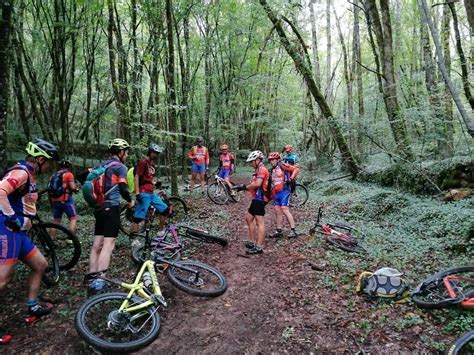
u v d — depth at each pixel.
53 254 4.97
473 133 5.29
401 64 16.75
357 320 3.87
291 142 22.61
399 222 7.46
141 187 6.40
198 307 4.31
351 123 11.03
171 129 9.34
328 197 10.91
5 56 5.49
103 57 13.36
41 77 12.50
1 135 5.53
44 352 3.43
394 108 10.18
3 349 3.47
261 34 18.33
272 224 8.25
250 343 3.62
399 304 4.10
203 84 19.00
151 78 10.88
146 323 3.85
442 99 10.26
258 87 20.05
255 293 4.67
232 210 9.75
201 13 14.91
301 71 12.55
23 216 3.69
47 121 9.56
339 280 4.88
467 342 3.05
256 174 6.05
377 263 5.36
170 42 9.05
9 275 3.48
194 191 12.11
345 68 17.22
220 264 5.69
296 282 4.94
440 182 8.90
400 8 17.22
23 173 3.57
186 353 3.45
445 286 3.90
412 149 9.92
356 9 15.90
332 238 6.50
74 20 8.90
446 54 11.73
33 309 3.88
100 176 4.68
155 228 7.38
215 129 18.62
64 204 6.29
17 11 8.43
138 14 10.40
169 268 4.73
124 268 5.36
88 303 3.64
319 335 3.69
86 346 3.51
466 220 6.22
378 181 11.73
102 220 4.65
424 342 3.40
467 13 5.02
